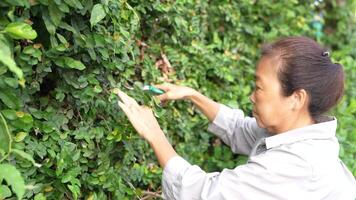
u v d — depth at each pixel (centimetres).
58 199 140
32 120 126
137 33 169
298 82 132
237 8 212
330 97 137
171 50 181
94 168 150
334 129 141
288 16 236
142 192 162
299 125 139
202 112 174
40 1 119
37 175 136
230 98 201
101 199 150
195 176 136
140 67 168
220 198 132
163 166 139
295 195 130
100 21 142
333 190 135
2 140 114
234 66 209
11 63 97
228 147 198
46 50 133
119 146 157
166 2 173
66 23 131
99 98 146
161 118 164
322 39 271
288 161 131
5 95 119
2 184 122
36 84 133
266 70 135
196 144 193
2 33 111
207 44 204
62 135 139
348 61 248
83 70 142
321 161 133
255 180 131
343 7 277
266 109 137
